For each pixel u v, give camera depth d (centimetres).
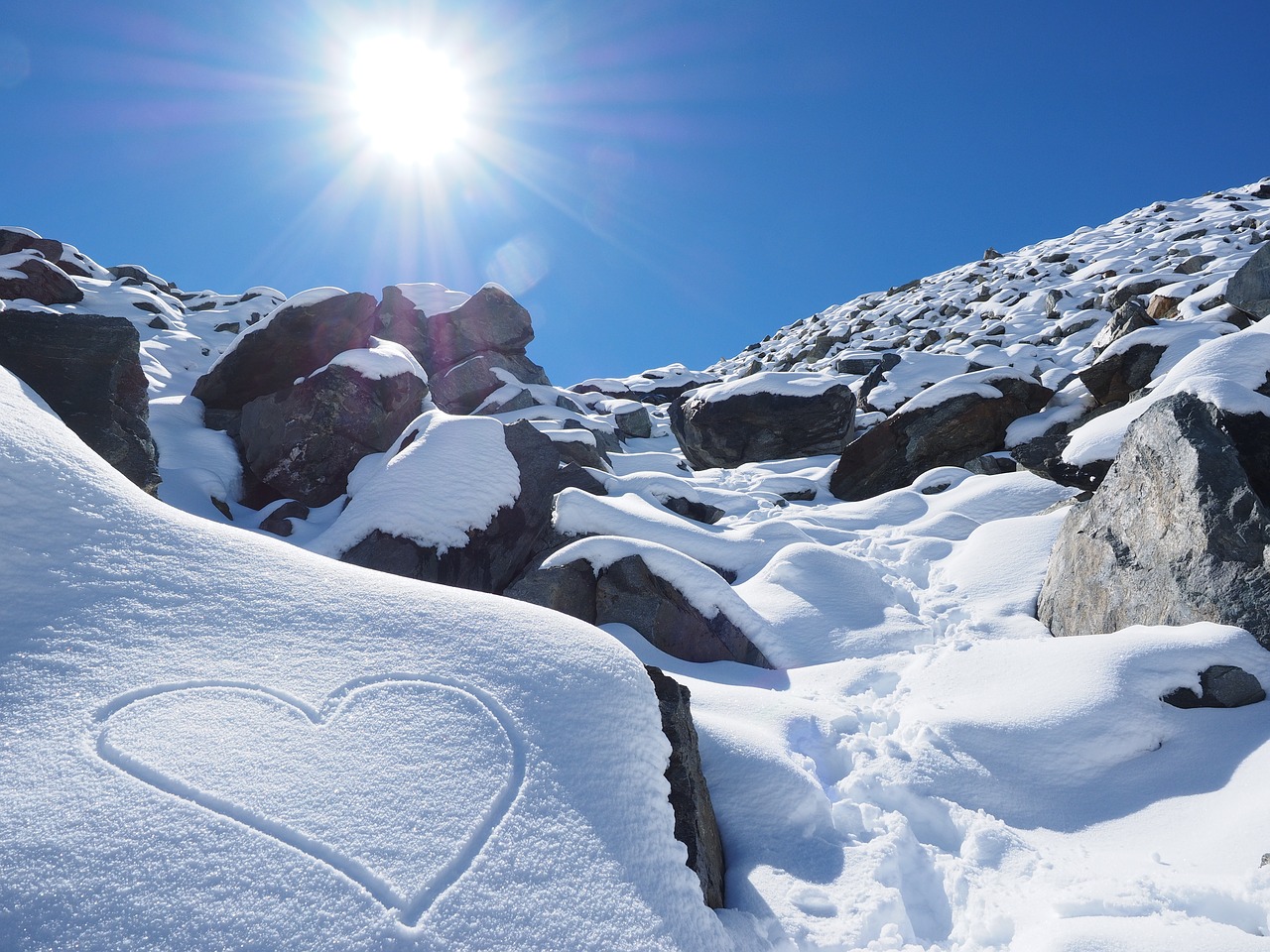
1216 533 540
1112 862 368
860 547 945
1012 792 438
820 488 1470
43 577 298
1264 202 3522
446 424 1005
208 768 246
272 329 1249
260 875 217
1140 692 489
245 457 1174
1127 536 624
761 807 386
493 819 255
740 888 330
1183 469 582
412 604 351
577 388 3084
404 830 242
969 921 329
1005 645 605
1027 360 1916
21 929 193
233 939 200
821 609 728
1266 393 709
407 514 898
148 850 216
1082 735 470
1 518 308
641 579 725
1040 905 329
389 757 268
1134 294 2155
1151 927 288
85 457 367
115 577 312
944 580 815
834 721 505
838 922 314
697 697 524
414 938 212
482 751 280
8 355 681
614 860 262
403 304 1864
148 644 289
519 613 366
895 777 439
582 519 863
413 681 304
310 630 320
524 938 223
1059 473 923
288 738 265
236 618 315
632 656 367
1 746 238
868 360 2416
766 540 902
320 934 206
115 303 2295
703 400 1830
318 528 1016
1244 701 472
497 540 919
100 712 257
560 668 331
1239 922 303
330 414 1127
